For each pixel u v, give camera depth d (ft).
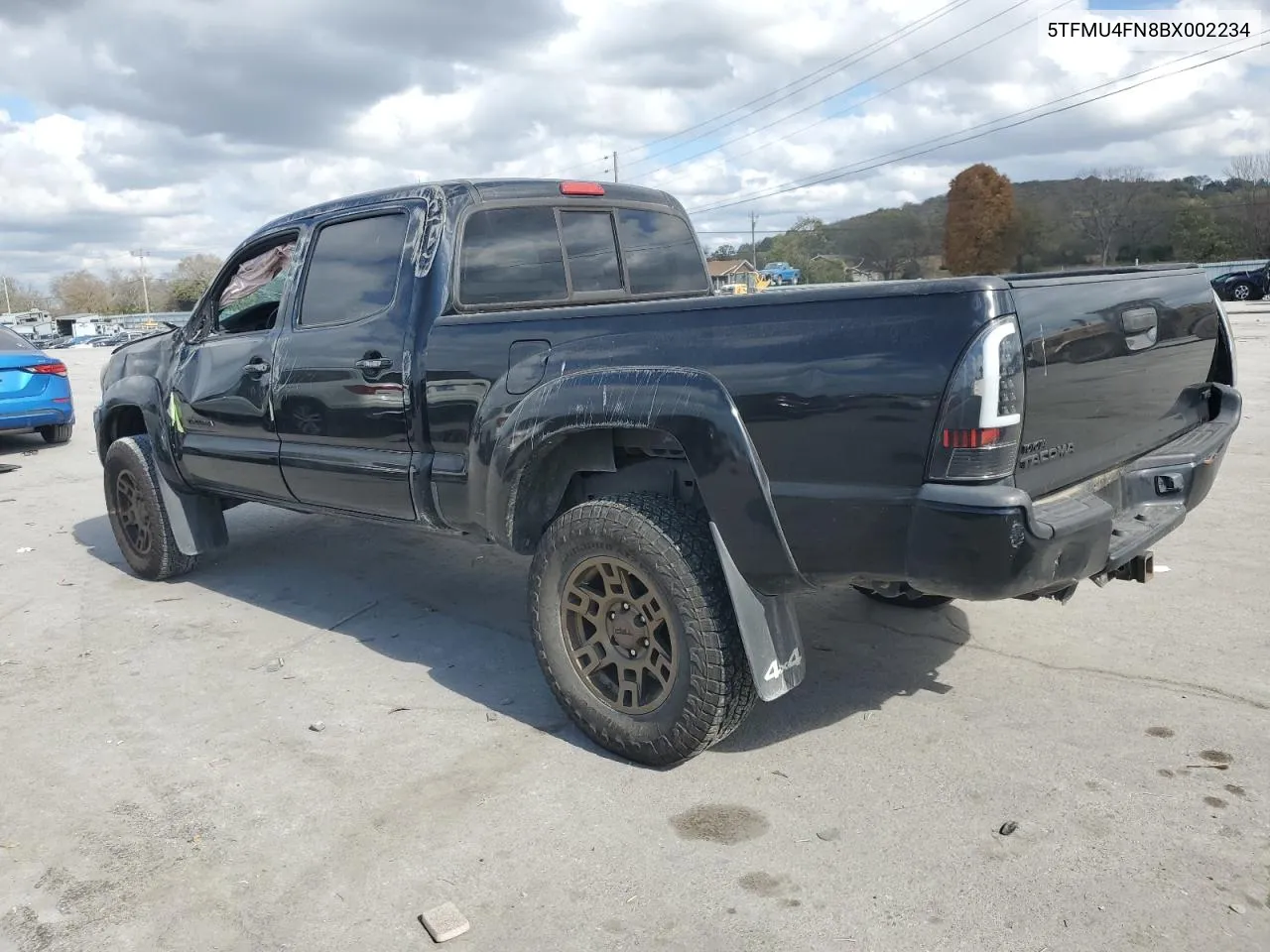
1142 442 11.18
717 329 9.96
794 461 9.48
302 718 12.85
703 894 8.82
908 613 15.62
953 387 8.46
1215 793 10.06
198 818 10.46
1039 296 8.95
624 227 15.93
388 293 13.56
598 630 11.25
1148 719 11.71
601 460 11.66
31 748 12.26
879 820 9.87
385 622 16.48
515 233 14.05
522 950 8.21
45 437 39.01
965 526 8.48
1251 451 25.72
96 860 9.78
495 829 10.01
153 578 19.31
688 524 10.52
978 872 8.96
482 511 12.26
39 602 18.26
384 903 8.90
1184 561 17.24
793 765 11.06
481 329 12.15
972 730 11.66
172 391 17.57
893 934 8.19
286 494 15.76
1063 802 10.02
